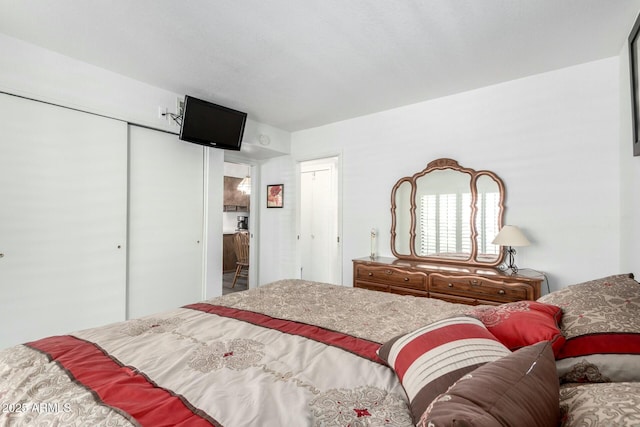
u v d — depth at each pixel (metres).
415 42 2.19
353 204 3.83
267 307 1.74
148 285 3.05
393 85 2.89
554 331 0.96
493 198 2.85
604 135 2.38
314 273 5.40
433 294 2.82
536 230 2.66
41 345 1.21
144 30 2.06
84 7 1.83
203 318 1.56
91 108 2.56
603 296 1.07
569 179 2.52
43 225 2.36
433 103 3.22
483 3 1.78
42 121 2.34
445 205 3.12
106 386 0.92
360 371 1.04
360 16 1.90
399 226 3.42
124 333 1.35
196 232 3.47
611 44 2.19
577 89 2.49
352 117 3.82
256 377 0.99
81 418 0.77
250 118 3.87
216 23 1.98
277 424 0.75
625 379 0.82
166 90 3.06
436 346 0.96
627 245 2.12
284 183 4.64
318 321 1.52
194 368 1.05
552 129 2.59
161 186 3.15
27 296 2.29
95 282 2.63
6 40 2.14
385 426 0.76
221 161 3.69
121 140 2.78
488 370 0.65
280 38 2.15
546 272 2.61
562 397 0.72
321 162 5.34
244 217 7.32
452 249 3.06
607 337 0.90
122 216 2.79
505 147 2.81
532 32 2.06
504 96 2.82
